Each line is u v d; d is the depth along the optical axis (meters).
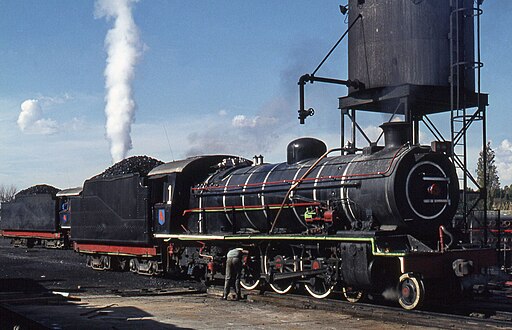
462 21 18.14
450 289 12.13
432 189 12.61
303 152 15.27
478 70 17.55
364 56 18.83
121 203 21.16
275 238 14.47
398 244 12.13
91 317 11.40
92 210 23.12
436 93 17.91
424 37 17.89
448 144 13.09
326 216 13.34
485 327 9.96
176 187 18.58
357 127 19.64
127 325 10.54
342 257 12.70
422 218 12.55
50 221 36.53
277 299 13.69
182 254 18.52
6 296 13.88
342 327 10.46
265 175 15.85
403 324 10.73
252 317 11.60
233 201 16.47
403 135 13.23
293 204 14.55
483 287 12.23
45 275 21.03
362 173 13.01
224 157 19.66
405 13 18.05
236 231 16.64
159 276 20.31
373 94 18.64
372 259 12.16
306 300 13.34
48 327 10.21
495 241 21.06
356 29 19.17
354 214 13.19
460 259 11.78
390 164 12.49
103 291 16.28
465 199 16.70
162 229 18.94
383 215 12.56
